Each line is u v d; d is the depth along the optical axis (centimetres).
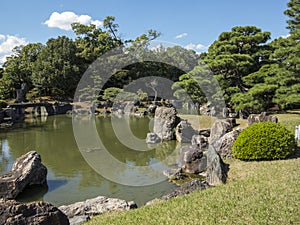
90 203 583
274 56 1652
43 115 2633
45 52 3388
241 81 1947
